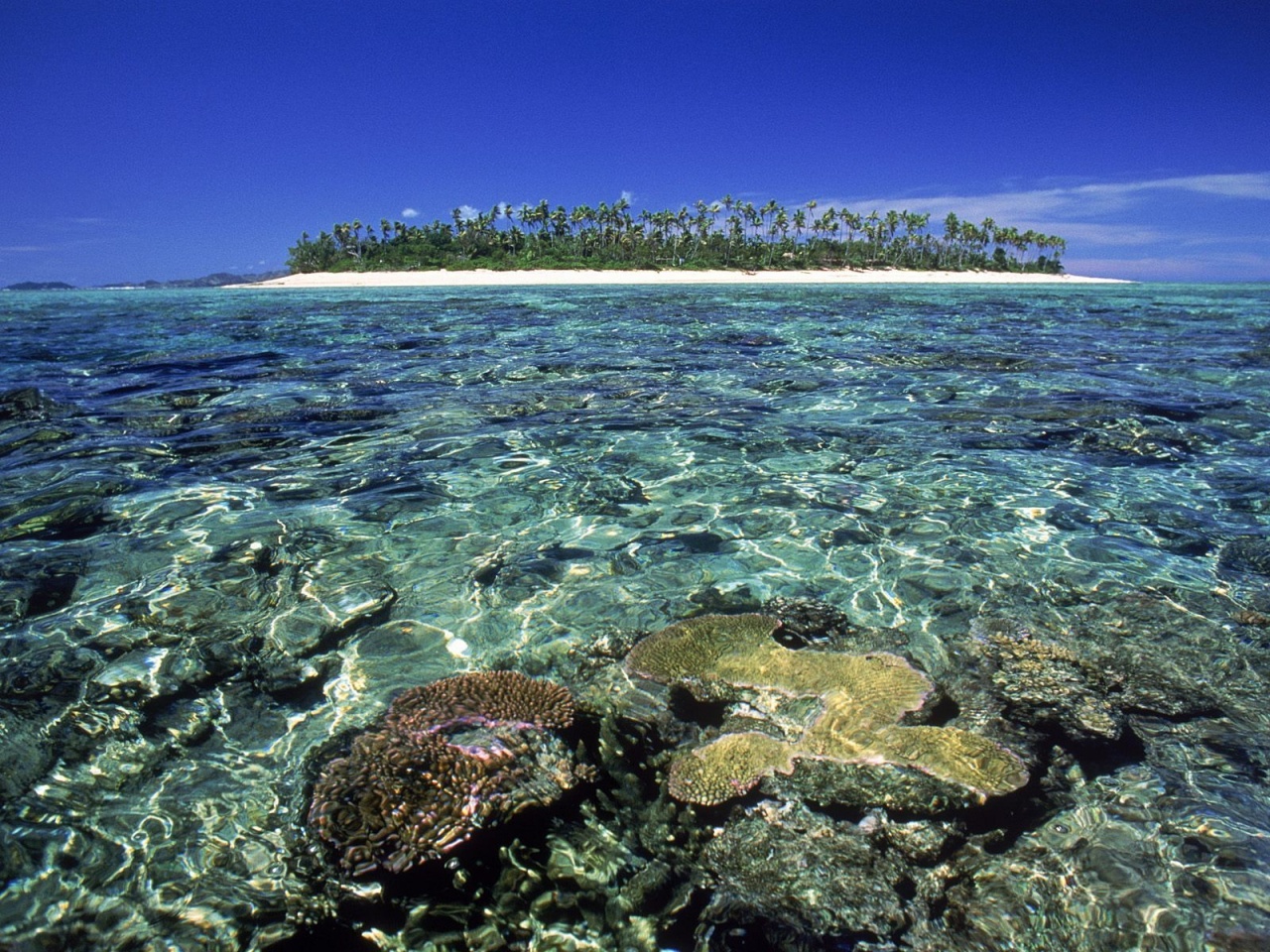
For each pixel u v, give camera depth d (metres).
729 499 5.69
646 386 10.22
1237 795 2.69
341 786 2.58
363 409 8.76
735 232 100.50
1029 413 8.38
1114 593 4.19
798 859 2.44
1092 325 18.95
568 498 5.73
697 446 7.10
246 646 3.69
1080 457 6.70
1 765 2.83
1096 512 5.38
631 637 3.75
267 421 8.10
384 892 2.30
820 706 3.13
